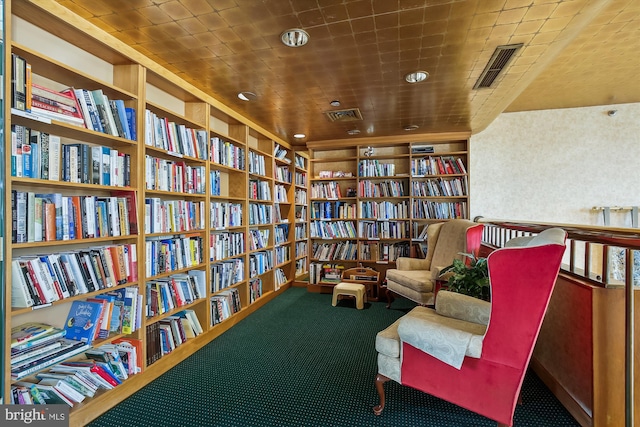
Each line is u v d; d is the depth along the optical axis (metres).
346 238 4.55
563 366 1.73
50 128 1.56
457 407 1.73
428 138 4.20
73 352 1.52
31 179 1.37
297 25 1.71
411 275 3.33
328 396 1.83
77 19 1.56
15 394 1.38
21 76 1.33
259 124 3.65
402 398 1.81
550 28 1.75
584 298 1.54
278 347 2.54
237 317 3.13
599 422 1.45
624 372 1.43
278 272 4.28
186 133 2.47
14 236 1.31
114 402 1.73
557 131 4.27
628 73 3.11
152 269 2.09
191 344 2.40
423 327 1.50
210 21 1.67
